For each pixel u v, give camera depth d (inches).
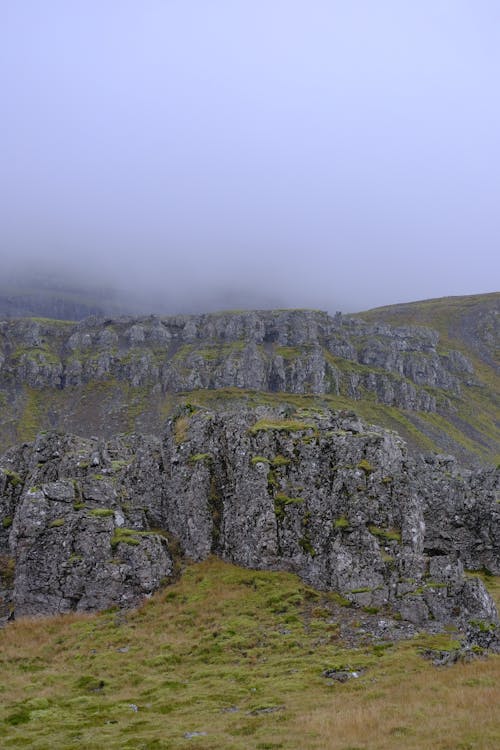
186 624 1775.3
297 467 2228.1
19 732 1139.3
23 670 1572.3
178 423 2615.7
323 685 1310.3
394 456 2266.2
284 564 2037.4
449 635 1571.1
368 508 2015.3
